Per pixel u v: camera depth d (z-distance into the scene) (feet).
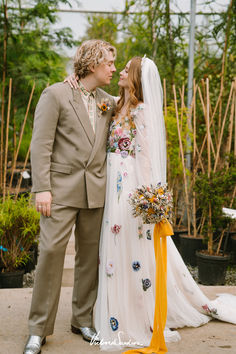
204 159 15.43
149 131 7.07
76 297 7.48
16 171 19.60
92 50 6.81
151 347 6.73
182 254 13.65
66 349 6.89
